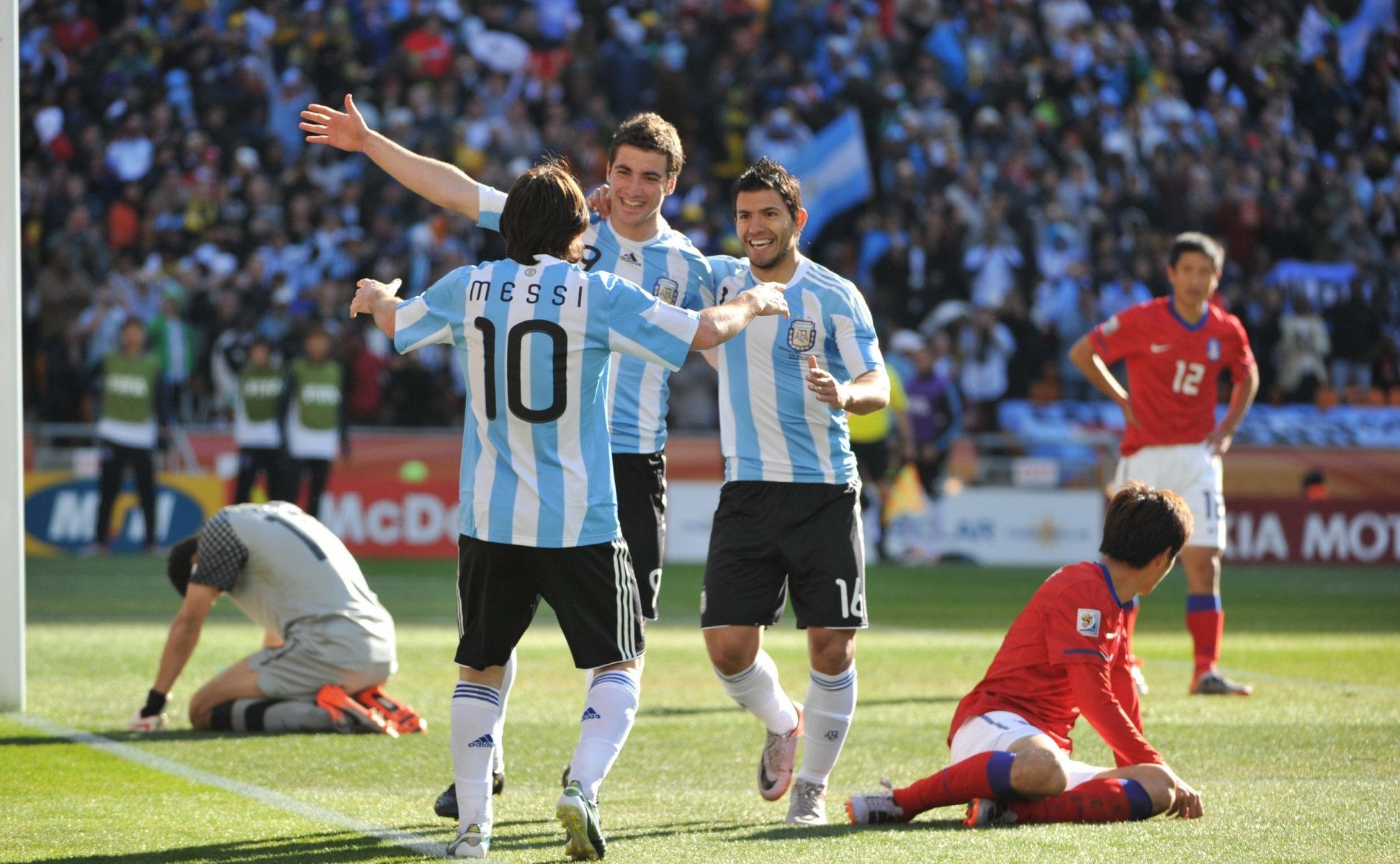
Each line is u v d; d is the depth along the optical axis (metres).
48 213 60.50
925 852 12.73
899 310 65.75
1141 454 26.14
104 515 51.91
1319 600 44.38
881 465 57.12
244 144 65.69
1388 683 26.23
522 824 14.59
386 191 64.12
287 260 61.12
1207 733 20.34
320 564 20.16
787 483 15.58
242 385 51.22
